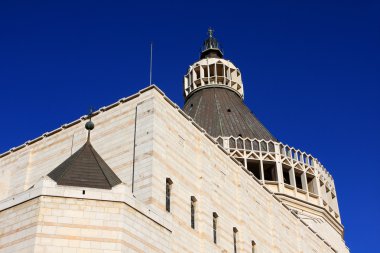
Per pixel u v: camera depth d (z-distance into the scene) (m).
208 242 40.31
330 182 77.38
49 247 27.52
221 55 98.06
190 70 92.00
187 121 44.03
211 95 86.12
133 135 40.16
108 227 28.72
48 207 28.58
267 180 69.81
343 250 72.69
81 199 29.14
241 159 68.94
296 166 71.88
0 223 29.38
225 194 45.50
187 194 40.41
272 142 71.94
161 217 32.53
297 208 68.25
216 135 74.06
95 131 42.97
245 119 80.81
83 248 27.84
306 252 56.94
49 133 46.38
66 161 33.03
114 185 30.56
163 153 39.19
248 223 47.28
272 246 50.41
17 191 44.97
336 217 75.62
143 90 41.84
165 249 31.91
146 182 36.97
